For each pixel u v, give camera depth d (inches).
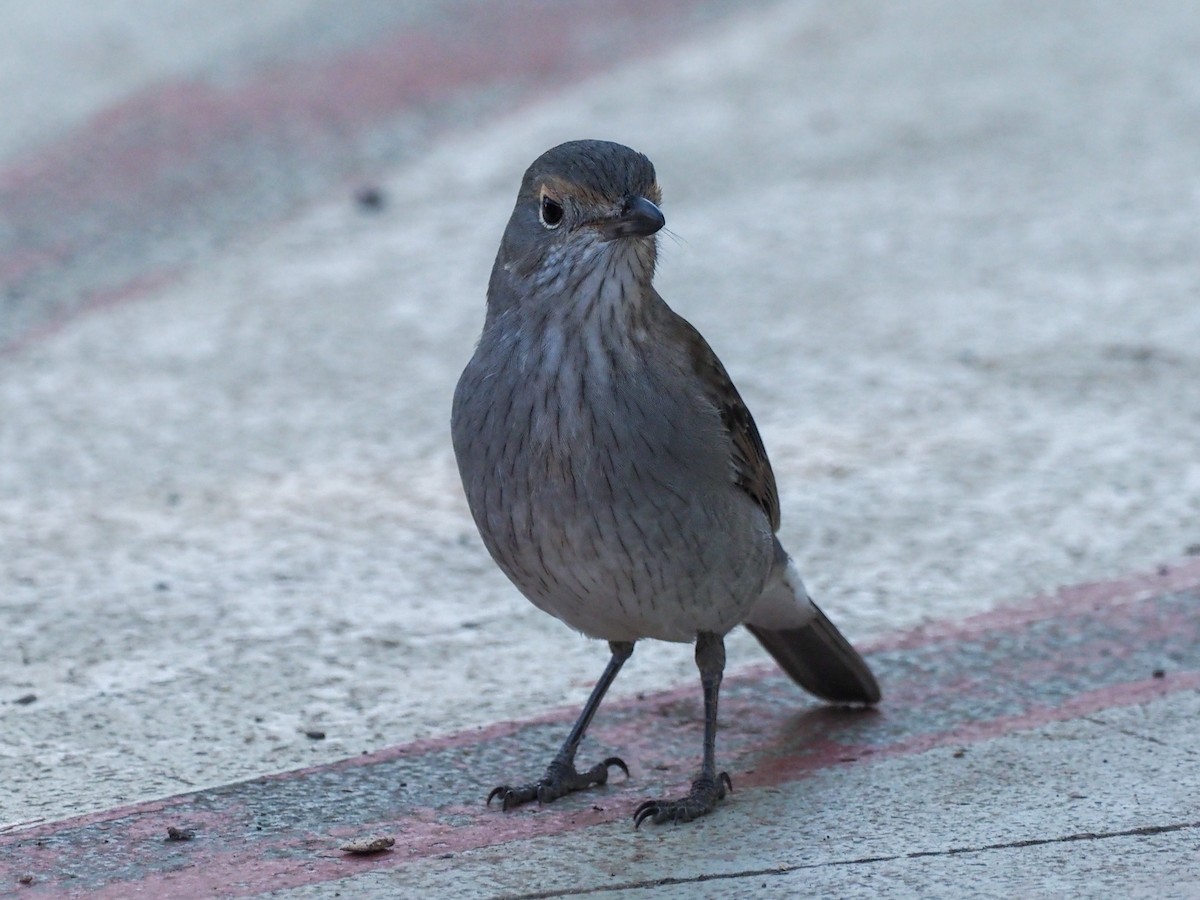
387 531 460.4
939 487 478.0
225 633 400.5
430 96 852.0
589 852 301.6
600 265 309.4
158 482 494.0
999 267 644.7
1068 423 516.4
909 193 722.2
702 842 304.5
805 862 293.3
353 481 494.0
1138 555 434.0
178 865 298.5
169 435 527.8
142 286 651.5
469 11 1000.9
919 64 887.1
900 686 375.9
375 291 645.9
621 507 310.2
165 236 695.1
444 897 284.0
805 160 762.2
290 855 302.4
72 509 474.9
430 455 512.7
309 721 358.6
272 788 329.7
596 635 335.9
